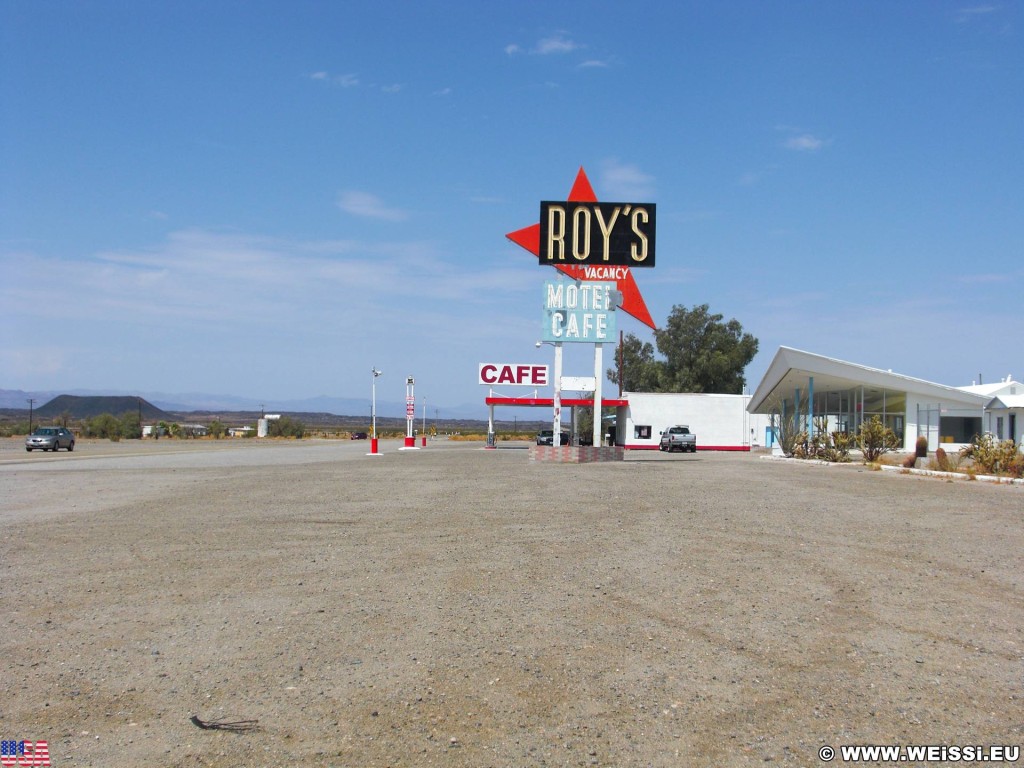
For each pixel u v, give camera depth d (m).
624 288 41.09
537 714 5.34
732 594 8.54
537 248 38.19
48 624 7.53
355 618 7.68
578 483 22.88
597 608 8.00
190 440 93.06
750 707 5.45
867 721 5.21
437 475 26.64
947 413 43.97
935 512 15.51
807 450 41.50
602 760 4.69
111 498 18.94
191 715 5.36
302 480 24.28
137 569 10.07
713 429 69.12
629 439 69.19
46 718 5.33
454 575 9.59
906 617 7.61
